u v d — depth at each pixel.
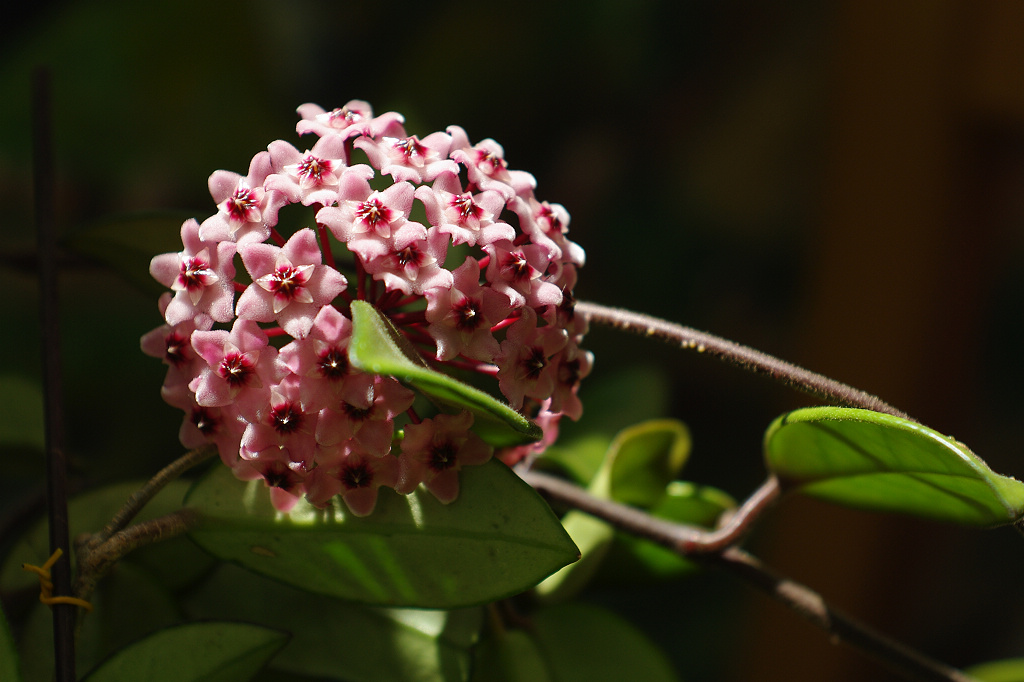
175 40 0.85
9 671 0.49
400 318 0.50
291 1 1.11
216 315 0.49
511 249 0.50
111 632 0.52
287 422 0.49
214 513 0.50
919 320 0.72
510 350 0.49
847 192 0.72
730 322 1.17
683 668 0.93
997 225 0.75
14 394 0.57
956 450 0.48
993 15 0.64
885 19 0.68
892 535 0.76
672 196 1.23
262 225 0.50
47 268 0.53
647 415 0.61
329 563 0.50
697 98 1.21
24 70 0.83
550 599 0.55
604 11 1.18
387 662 0.53
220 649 0.50
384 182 0.56
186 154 0.85
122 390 0.99
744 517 0.53
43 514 0.55
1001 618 0.98
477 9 1.17
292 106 1.00
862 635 0.52
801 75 1.15
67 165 0.85
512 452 0.53
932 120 0.68
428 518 0.50
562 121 1.22
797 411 0.50
